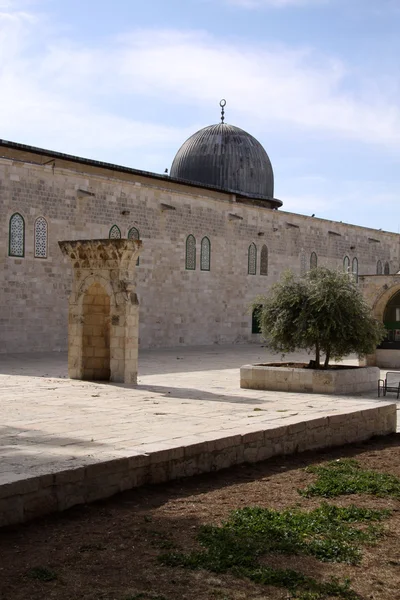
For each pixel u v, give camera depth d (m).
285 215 54.19
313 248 57.09
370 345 22.80
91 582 7.07
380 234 65.56
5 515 8.55
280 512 9.57
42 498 8.98
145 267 42.81
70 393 18.95
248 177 56.66
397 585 7.24
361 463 13.20
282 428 13.34
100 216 39.59
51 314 36.75
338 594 6.94
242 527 8.71
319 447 14.43
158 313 43.81
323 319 22.27
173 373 27.48
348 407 16.56
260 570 7.41
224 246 48.88
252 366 22.06
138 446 11.02
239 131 57.81
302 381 21.09
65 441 11.42
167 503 9.85
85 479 9.55
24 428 12.78
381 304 32.34
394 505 10.22
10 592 6.79
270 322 23.38
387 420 16.83
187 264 45.97
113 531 8.56
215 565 7.49
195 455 11.37
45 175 36.47
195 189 50.72
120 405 16.45
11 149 38.06
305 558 7.91
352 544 8.41
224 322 48.94
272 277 53.06
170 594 6.84
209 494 10.44
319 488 10.84
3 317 34.47
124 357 22.02
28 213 35.62
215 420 14.05
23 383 21.56
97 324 23.12
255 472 12.00
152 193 43.06
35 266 35.97
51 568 7.39
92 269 22.61
